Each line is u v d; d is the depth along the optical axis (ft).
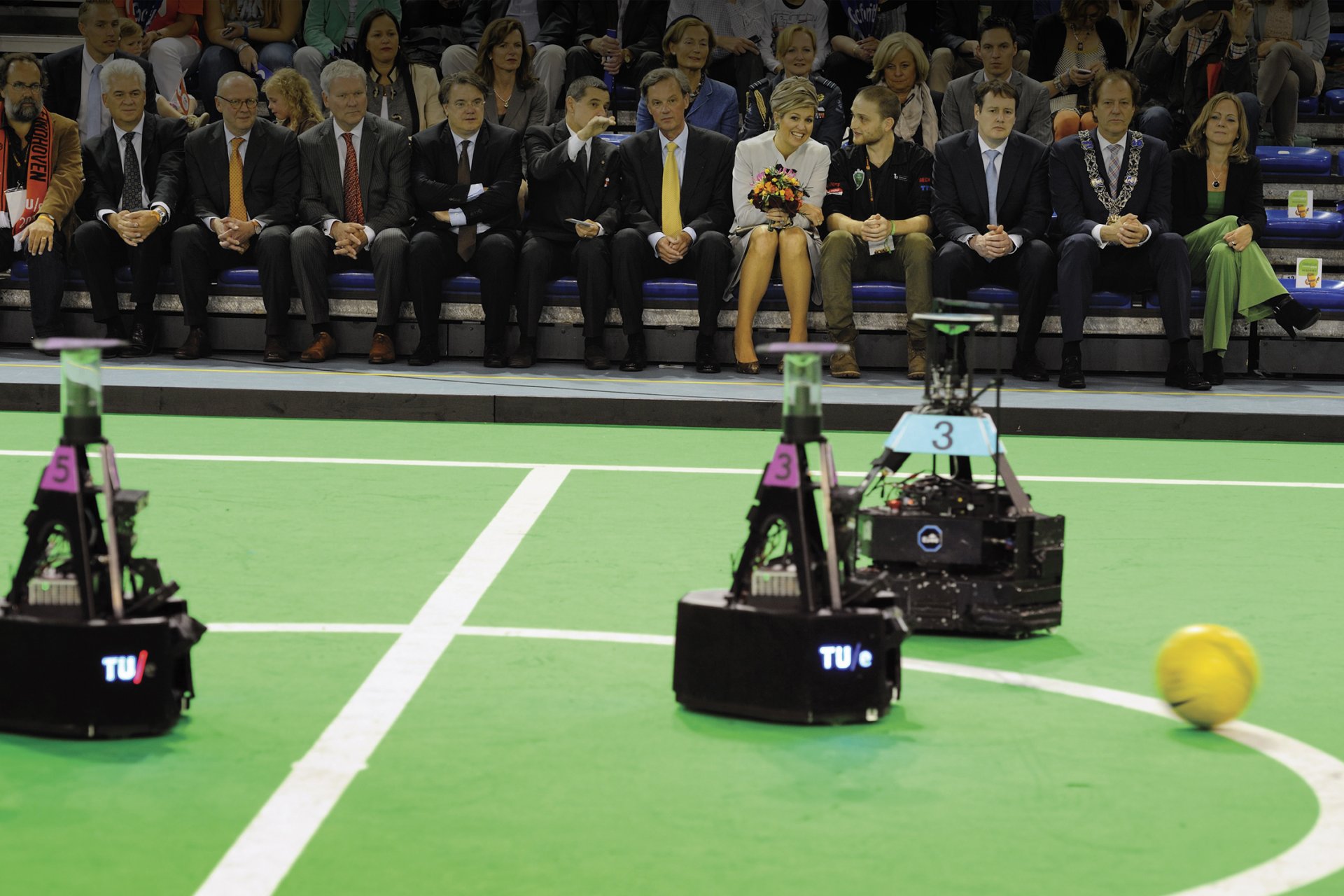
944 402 39.50
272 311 83.20
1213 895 22.93
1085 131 86.12
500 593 41.55
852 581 31.65
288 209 84.94
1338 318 87.25
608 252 83.05
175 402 73.77
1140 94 85.05
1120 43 100.89
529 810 26.02
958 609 37.99
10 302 88.48
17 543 45.93
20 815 25.52
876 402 73.82
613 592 41.93
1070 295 80.74
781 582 30.86
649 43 105.29
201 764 28.04
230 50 104.01
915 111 92.68
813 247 83.25
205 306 84.58
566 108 94.48
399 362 85.15
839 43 102.47
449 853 24.09
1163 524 52.90
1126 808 26.55
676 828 25.29
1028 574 37.99
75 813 25.61
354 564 44.68
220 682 33.22
